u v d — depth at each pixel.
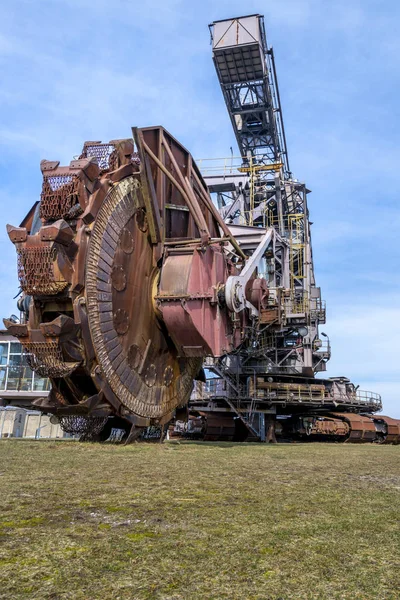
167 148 18.20
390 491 7.71
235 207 45.12
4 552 4.16
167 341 18.16
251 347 35.47
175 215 19.06
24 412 31.28
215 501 6.42
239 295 17.58
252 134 51.47
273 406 36.28
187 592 3.45
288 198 48.59
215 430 35.47
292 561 4.14
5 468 9.12
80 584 3.54
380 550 4.51
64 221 13.48
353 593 3.51
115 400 14.88
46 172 14.71
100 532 4.83
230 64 45.62
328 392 37.66
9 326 13.38
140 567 3.90
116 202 15.53
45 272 13.26
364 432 37.47
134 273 16.28
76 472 8.80
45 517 5.36
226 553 4.29
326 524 5.36
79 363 13.47
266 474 9.29
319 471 10.12
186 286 16.47
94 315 14.05
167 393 18.17
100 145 16.83
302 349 39.03
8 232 13.58
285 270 37.12
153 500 6.38
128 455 12.06
